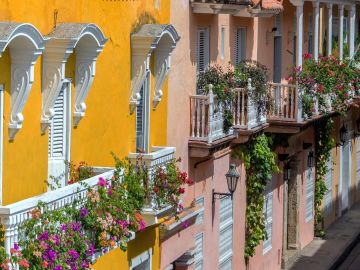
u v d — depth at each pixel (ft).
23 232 50.16
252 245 100.63
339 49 126.00
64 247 52.75
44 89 56.70
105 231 58.18
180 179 70.54
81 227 56.13
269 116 102.47
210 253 89.56
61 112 60.03
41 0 56.03
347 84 115.03
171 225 74.90
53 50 56.18
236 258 97.66
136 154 68.39
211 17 88.74
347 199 149.69
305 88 104.73
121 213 60.23
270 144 103.96
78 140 62.08
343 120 143.64
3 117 52.80
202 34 87.92
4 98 52.75
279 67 111.04
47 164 57.98
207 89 84.94
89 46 60.23
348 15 137.28
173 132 78.79
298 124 102.42
